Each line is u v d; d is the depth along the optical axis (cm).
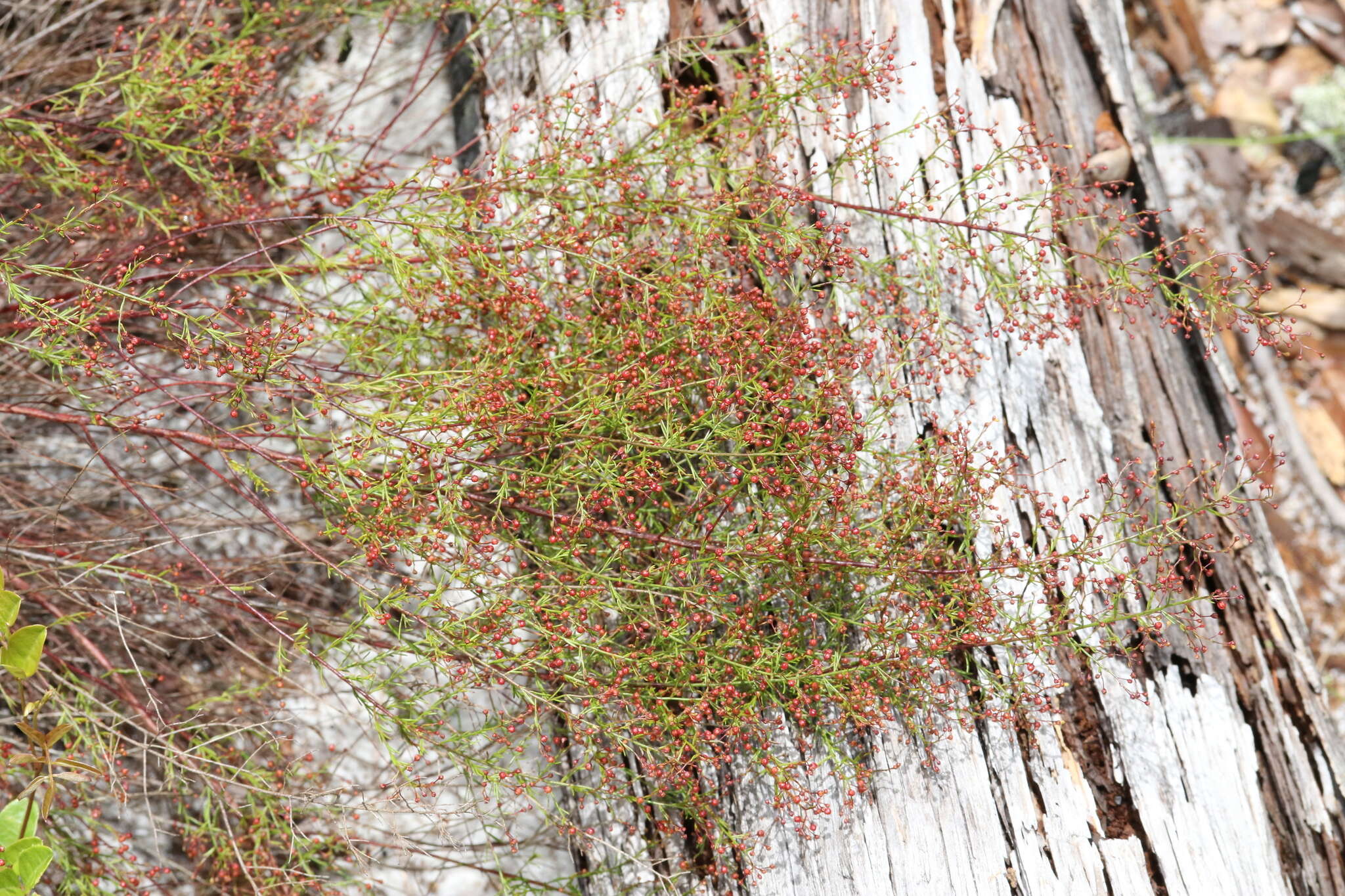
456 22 314
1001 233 224
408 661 253
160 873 240
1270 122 394
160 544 243
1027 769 223
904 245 251
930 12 276
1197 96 400
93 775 195
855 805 223
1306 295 371
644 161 247
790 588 210
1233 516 223
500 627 197
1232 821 224
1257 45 403
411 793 256
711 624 213
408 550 199
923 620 212
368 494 193
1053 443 246
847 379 215
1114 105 284
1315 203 384
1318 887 225
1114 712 228
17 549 232
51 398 256
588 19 283
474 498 208
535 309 208
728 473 222
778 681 211
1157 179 281
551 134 254
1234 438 262
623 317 210
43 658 247
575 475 201
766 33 270
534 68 288
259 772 223
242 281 281
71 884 230
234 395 195
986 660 227
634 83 273
